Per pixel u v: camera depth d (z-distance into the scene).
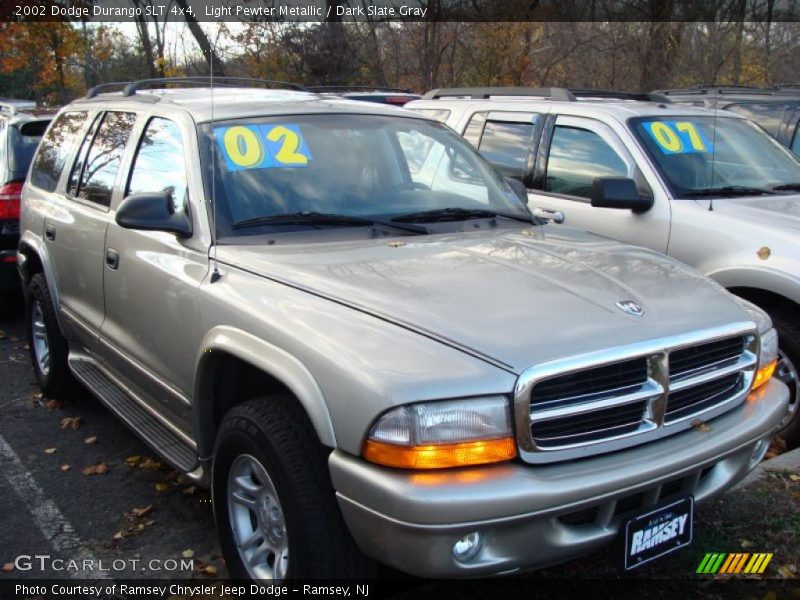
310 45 18.11
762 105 8.52
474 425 2.56
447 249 3.58
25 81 29.12
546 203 6.25
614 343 2.77
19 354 6.99
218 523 3.36
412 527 2.49
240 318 3.15
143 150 4.39
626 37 18.27
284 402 3.01
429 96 8.03
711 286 3.45
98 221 4.57
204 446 3.55
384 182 4.17
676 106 6.46
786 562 3.51
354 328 2.81
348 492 2.62
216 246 3.57
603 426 2.78
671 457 2.83
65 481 4.57
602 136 6.04
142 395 4.31
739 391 3.24
